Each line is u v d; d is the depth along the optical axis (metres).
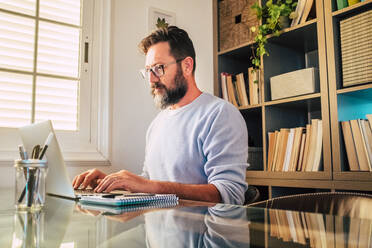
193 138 1.46
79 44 2.12
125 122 2.14
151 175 1.65
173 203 0.80
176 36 1.62
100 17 2.16
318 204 0.91
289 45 2.36
